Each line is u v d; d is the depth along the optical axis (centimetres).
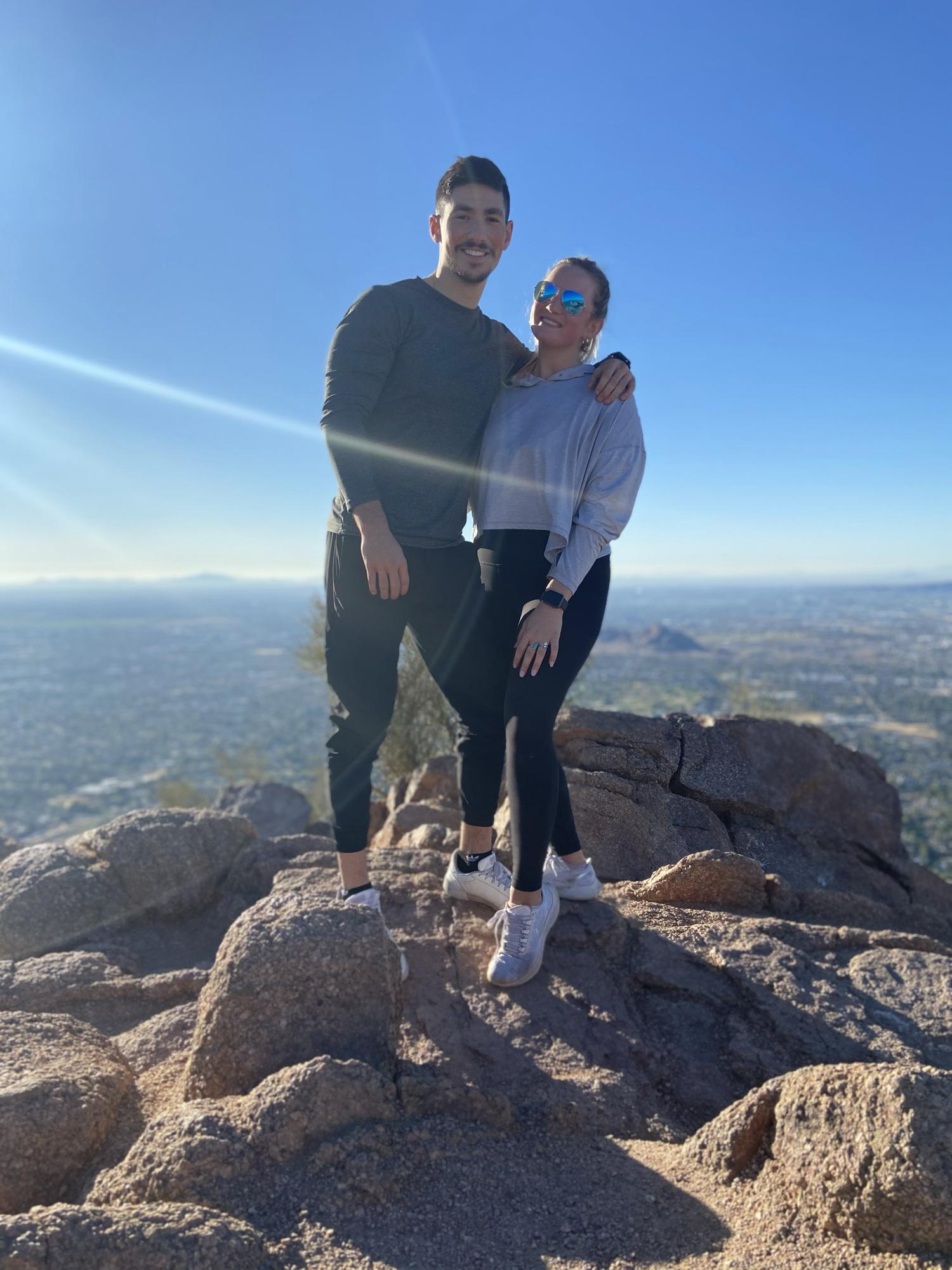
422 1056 205
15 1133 170
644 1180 165
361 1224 149
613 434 235
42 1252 128
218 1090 194
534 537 239
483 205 238
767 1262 138
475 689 256
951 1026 214
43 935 310
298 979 199
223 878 350
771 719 399
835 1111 153
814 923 288
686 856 296
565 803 262
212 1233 135
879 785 413
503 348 260
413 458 242
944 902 365
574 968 240
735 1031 217
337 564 242
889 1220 136
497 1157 169
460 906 268
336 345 234
